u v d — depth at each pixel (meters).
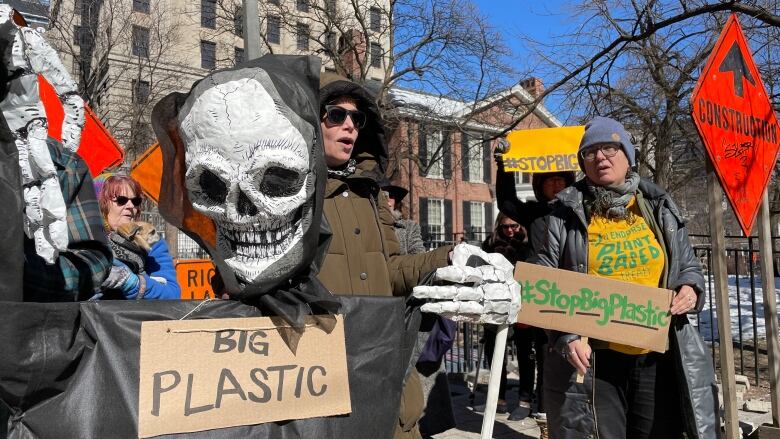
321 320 1.70
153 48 20.11
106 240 1.72
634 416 2.89
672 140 11.09
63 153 1.66
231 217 1.58
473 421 5.02
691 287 2.80
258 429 1.58
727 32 3.62
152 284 2.97
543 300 2.84
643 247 2.86
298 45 18.06
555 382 3.00
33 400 1.39
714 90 3.51
